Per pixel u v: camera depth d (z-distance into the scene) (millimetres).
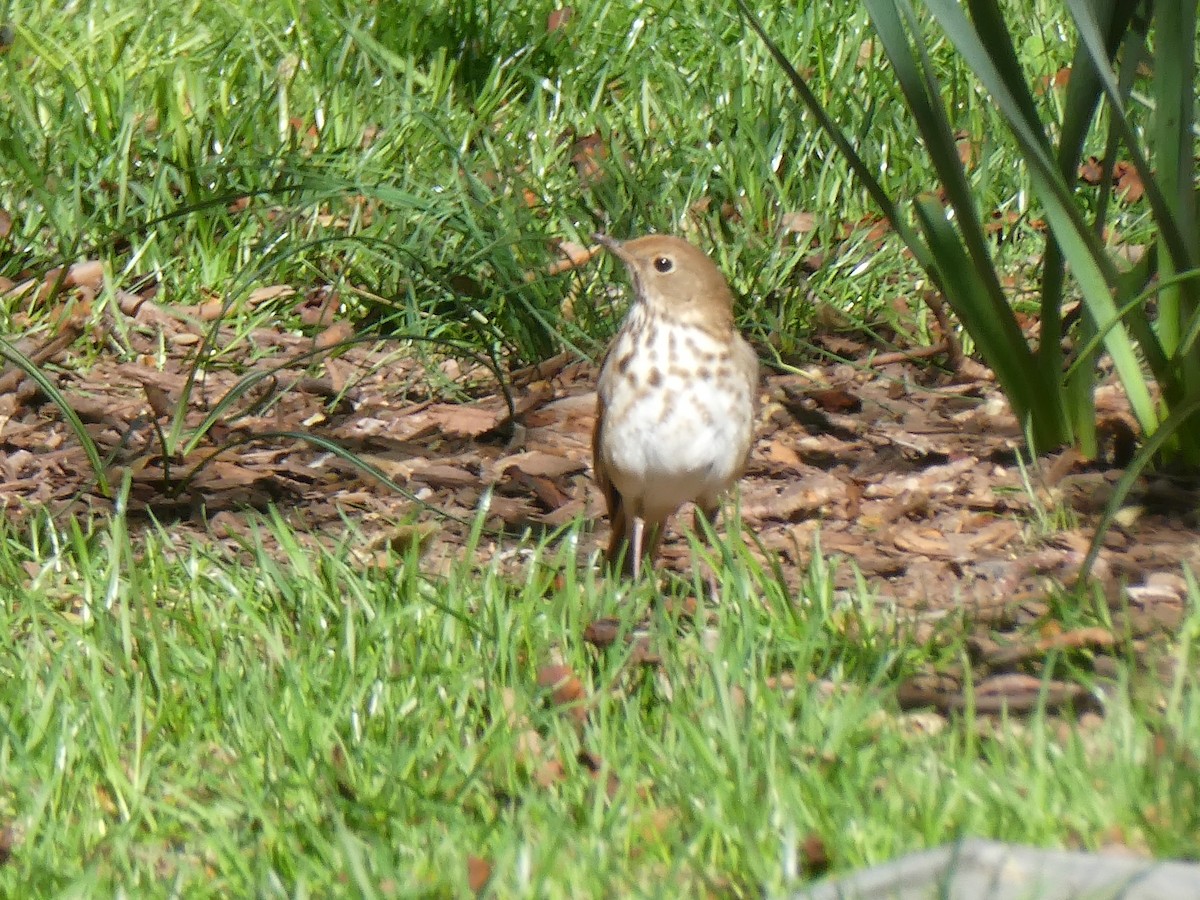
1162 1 10164
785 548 10344
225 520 10914
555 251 14367
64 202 14859
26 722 7688
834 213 15086
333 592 8930
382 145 15680
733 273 14211
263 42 17891
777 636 8383
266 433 10977
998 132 16000
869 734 7387
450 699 7887
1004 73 10320
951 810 6629
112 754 7352
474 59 17641
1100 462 11305
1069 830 6516
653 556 10555
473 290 14117
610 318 13938
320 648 8305
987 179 15258
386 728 7629
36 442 12297
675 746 7328
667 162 15375
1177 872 5902
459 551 10445
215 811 7031
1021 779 6859
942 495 11109
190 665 8258
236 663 8258
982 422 12312
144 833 6965
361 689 7887
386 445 12273
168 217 13094
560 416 12805
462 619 8297
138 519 11000
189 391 11523
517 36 17984
